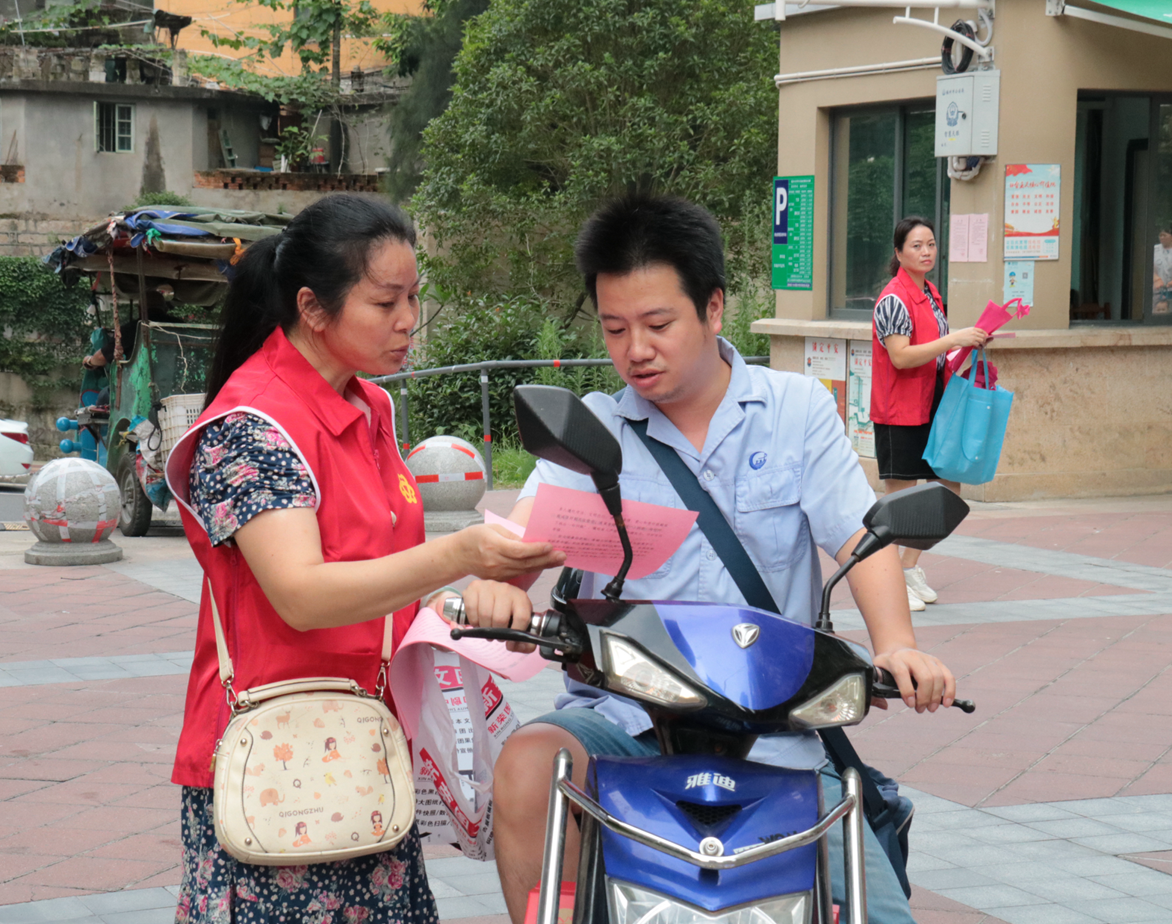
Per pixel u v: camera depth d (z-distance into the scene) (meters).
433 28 24.89
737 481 2.65
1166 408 12.41
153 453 10.97
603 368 17.12
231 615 2.41
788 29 13.81
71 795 4.99
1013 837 4.65
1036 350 11.91
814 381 2.74
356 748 2.38
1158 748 5.57
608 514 2.12
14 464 17.27
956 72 11.88
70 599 8.49
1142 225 12.46
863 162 13.43
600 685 2.23
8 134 30.70
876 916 2.33
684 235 2.48
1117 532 10.45
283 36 33.22
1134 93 12.19
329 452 2.40
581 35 19.77
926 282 8.39
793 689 2.10
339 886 2.42
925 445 8.30
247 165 33.59
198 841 2.46
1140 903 4.10
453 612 2.29
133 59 33.31
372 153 33.62
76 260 12.45
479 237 21.20
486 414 13.49
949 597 8.30
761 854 1.97
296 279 2.44
